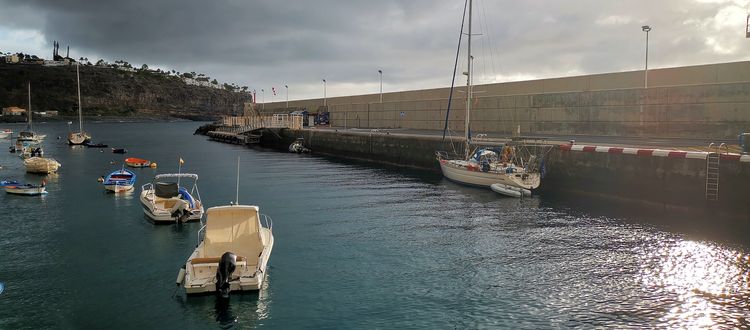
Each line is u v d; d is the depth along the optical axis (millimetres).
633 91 42688
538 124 51906
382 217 28297
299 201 33188
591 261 20359
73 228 25906
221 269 16859
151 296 17172
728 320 15055
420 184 40625
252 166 55156
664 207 29500
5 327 14922
